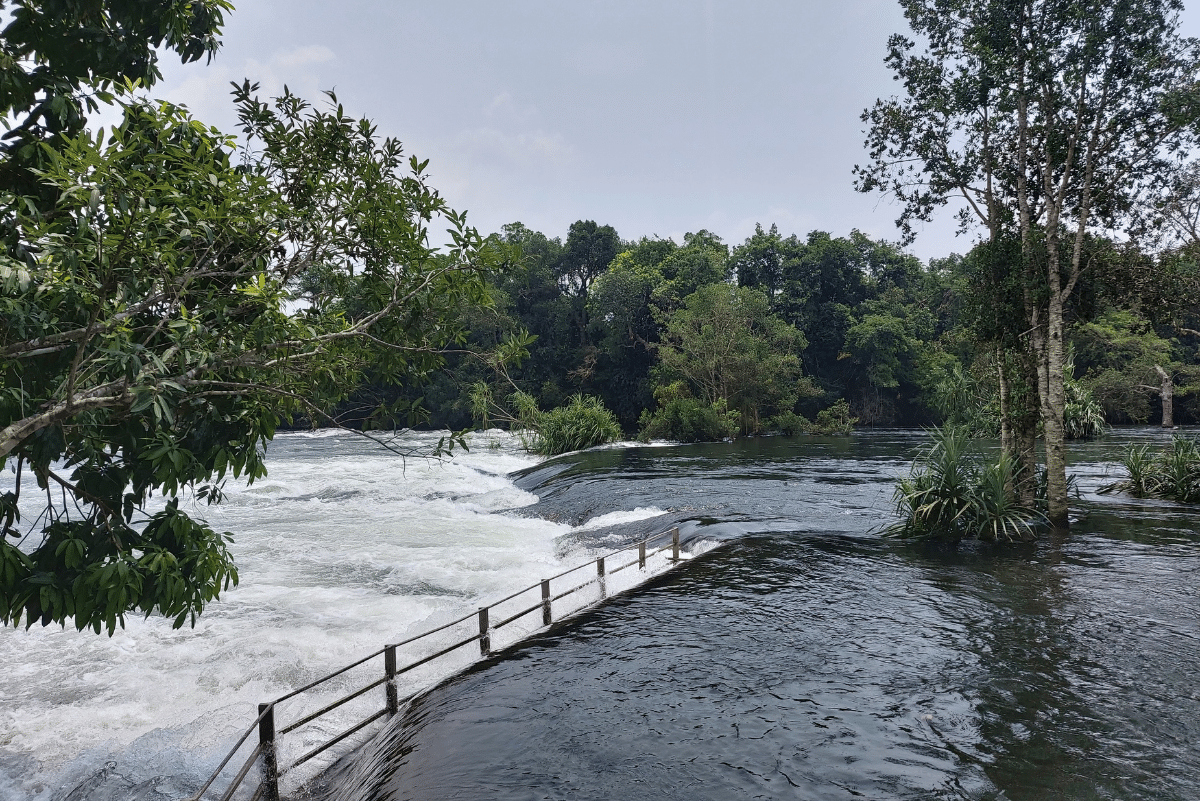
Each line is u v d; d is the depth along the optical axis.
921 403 65.12
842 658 7.16
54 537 5.19
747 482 21.84
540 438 39.16
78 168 4.07
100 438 5.21
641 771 4.99
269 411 5.83
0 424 4.41
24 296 4.17
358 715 7.27
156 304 5.12
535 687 6.61
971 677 6.63
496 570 13.39
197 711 7.61
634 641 7.80
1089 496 17.86
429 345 6.88
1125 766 5.02
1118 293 14.16
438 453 6.09
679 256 71.94
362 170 6.51
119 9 5.14
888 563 11.14
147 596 5.38
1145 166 13.41
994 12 12.95
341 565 14.09
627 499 19.05
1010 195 14.87
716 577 10.48
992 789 4.72
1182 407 54.91
